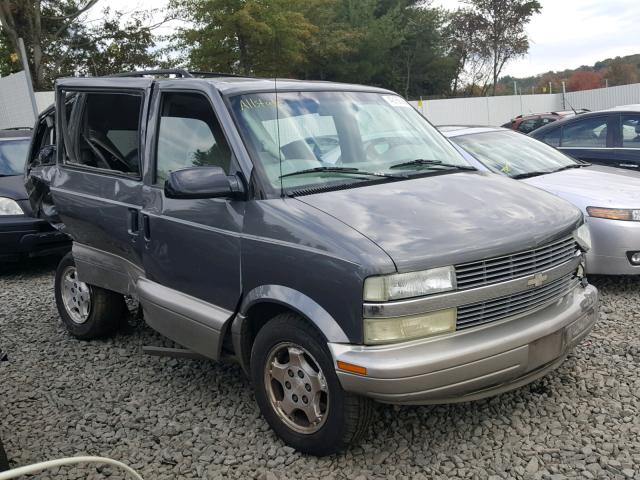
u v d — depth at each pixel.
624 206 6.00
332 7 39.56
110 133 4.95
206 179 3.66
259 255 3.60
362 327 3.18
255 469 3.58
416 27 47.03
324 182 3.85
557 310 3.68
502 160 7.09
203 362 5.11
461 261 3.26
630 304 5.89
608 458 3.48
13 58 30.02
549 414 3.96
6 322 6.39
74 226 5.30
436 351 3.19
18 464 3.75
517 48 46.91
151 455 3.80
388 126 4.57
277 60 29.36
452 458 3.55
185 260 4.14
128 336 5.77
